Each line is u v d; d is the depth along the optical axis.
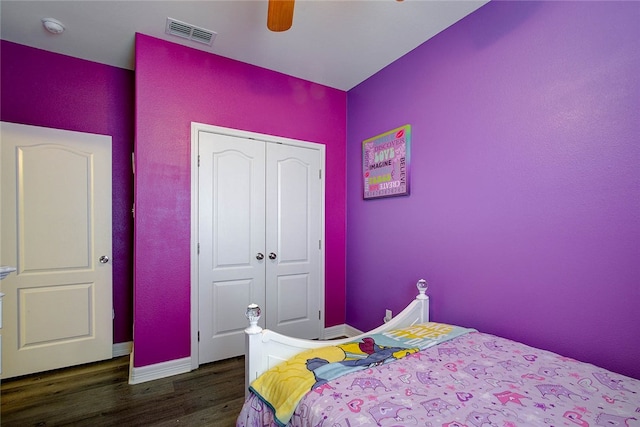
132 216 2.76
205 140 2.53
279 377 1.31
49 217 2.39
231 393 2.09
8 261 2.26
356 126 3.12
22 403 1.96
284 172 2.91
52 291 2.39
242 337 2.69
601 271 1.46
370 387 1.18
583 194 1.52
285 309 2.92
